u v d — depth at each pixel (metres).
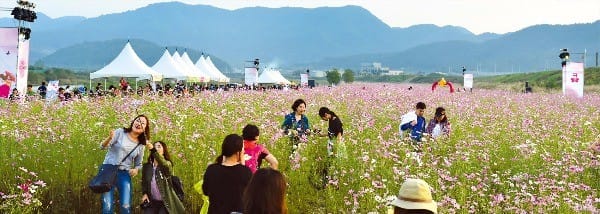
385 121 19.06
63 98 24.27
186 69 55.47
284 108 20.34
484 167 11.36
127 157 8.84
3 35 25.77
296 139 12.23
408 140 13.66
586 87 74.75
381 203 8.71
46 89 34.09
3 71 25.62
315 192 10.39
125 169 8.88
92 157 10.74
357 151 12.23
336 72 174.88
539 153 13.20
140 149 8.96
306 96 28.73
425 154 12.30
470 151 13.03
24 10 28.08
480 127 18.28
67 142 11.76
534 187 10.38
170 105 18.83
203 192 7.19
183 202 9.67
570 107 32.09
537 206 8.95
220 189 6.95
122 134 8.94
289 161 11.22
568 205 8.78
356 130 15.57
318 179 10.96
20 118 15.63
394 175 10.18
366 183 9.92
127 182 8.86
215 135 12.19
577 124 19.73
